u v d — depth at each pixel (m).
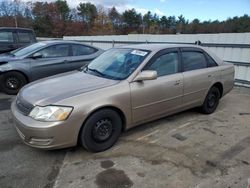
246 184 2.82
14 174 2.97
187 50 4.52
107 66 4.09
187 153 3.48
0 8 60.16
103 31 63.50
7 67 6.16
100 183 2.81
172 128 4.33
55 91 3.32
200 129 4.31
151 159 3.31
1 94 6.43
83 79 3.75
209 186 2.78
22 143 3.71
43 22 61.41
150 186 2.77
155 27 74.25
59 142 3.07
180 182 2.84
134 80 3.62
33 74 6.42
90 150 3.39
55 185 2.78
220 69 5.04
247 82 7.82
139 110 3.72
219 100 5.72
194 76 4.46
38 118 3.01
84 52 7.23
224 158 3.36
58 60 6.70
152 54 3.92
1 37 8.63
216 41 8.56
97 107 3.22
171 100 4.14
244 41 7.77
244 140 3.91
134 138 3.91
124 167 3.12
